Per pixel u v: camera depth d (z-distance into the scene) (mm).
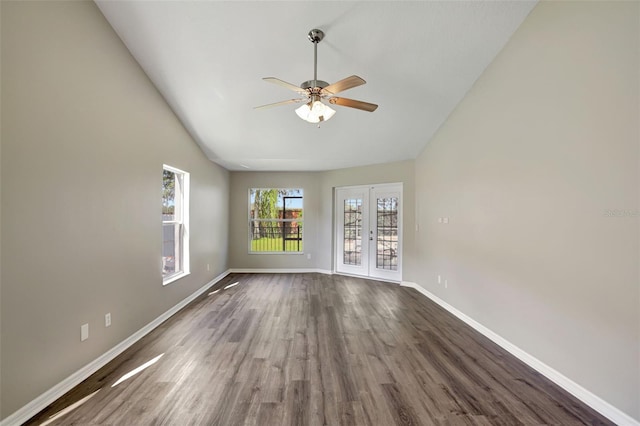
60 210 2070
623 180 1778
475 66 3137
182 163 4145
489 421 1833
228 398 2051
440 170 4277
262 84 3471
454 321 3605
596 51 1933
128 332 2863
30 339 1845
